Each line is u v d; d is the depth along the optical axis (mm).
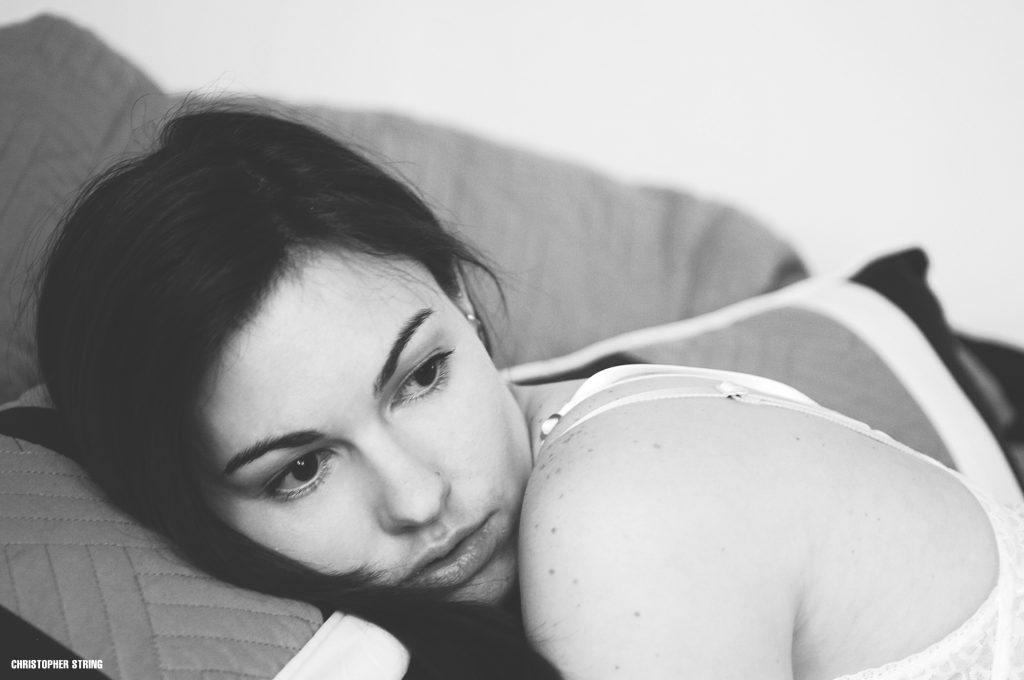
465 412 679
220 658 577
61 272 671
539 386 843
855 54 1518
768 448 621
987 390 1297
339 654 607
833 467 636
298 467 650
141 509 666
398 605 644
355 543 666
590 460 607
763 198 1582
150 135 1054
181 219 614
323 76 1490
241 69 1456
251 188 629
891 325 1099
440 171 1208
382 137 1209
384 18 1486
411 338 648
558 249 1193
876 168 1544
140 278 615
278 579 654
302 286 614
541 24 1529
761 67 1537
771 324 1077
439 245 731
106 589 593
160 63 1427
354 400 628
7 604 570
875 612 631
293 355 610
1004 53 1480
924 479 689
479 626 643
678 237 1258
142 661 562
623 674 563
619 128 1576
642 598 563
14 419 756
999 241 1536
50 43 1110
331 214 641
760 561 581
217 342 602
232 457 635
